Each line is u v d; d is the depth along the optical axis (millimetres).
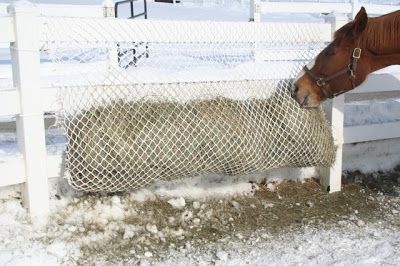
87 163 3051
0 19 2914
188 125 3254
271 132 3547
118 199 3545
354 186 4457
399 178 4680
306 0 15391
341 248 3246
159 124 3199
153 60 3691
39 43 3066
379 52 3244
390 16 3203
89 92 3148
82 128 3072
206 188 3910
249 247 3268
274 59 4051
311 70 3328
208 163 3359
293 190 4234
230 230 3521
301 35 3984
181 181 3822
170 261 3041
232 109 3453
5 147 3674
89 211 3410
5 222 3109
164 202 3691
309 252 3195
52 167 3291
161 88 3320
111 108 3164
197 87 3424
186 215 3613
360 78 3301
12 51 3090
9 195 3312
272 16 13922
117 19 3217
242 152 3373
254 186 4117
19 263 2775
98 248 3119
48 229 3162
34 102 3068
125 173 3137
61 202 3398
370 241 3355
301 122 3596
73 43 3205
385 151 4887
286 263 3031
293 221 3729
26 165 3133
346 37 3213
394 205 4113
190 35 3482
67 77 3242
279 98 3652
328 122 4074
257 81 3615
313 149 3682
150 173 3223
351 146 4699
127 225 3387
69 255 2988
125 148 3082
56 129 4320
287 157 3650
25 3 2955
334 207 4035
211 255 3141
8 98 3014
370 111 4977
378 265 2986
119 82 3234
